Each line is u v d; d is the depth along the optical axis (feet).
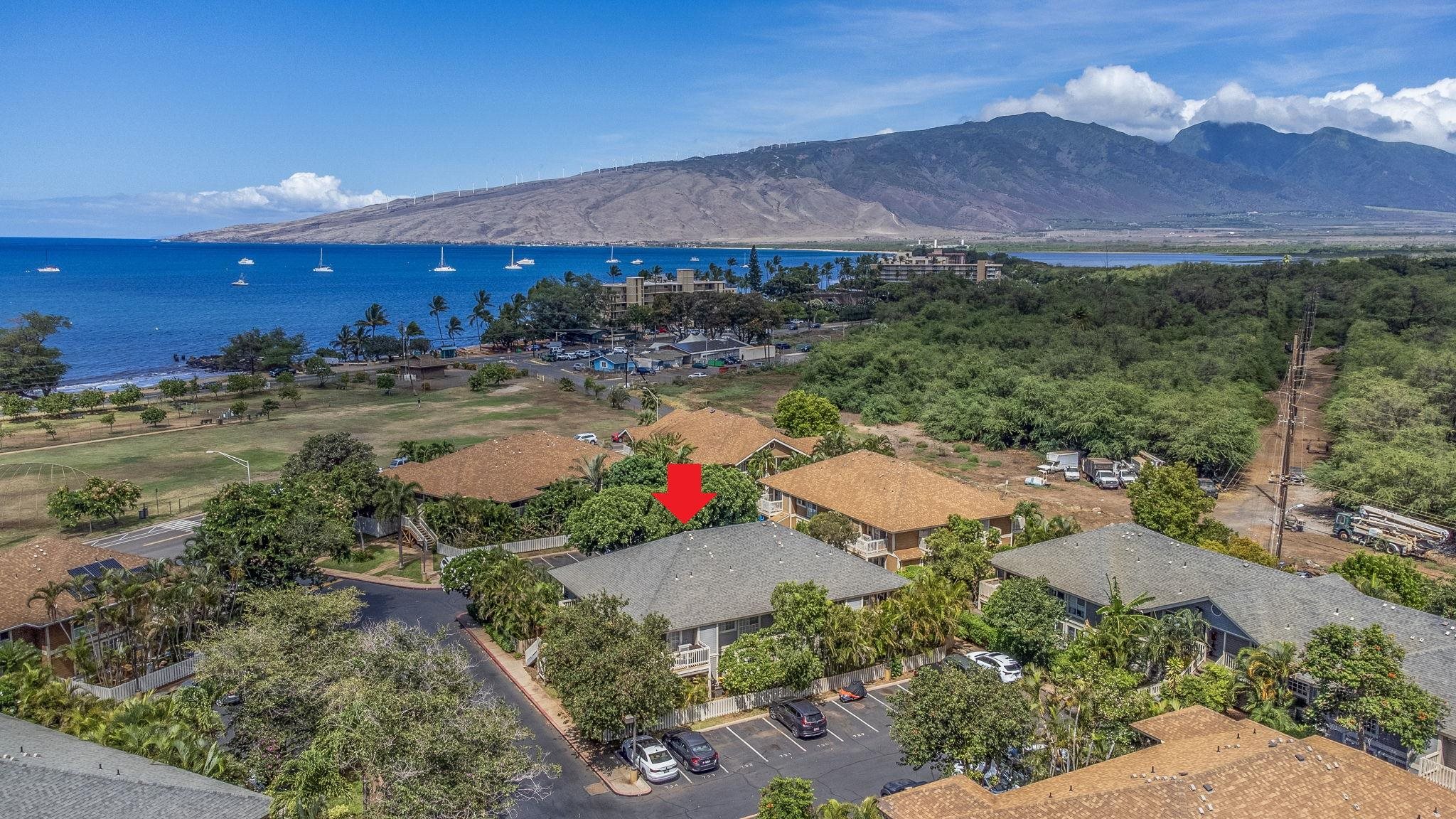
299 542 191.31
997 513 212.43
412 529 236.43
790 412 335.26
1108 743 116.78
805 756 136.46
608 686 129.29
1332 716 126.62
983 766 118.11
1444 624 143.02
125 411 441.27
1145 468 250.16
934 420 385.09
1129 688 132.67
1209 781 95.86
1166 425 322.75
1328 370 469.98
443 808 96.37
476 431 393.50
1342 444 299.38
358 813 103.65
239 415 418.10
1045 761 116.98
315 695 119.34
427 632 181.68
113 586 154.40
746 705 152.15
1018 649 160.25
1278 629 145.89
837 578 171.83
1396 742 123.03
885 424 411.34
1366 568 181.47
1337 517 256.93
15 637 158.20
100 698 134.72
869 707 152.56
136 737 107.14
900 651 164.55
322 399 479.82
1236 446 310.86
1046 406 354.74
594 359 607.78
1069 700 122.21
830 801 113.60
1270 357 465.88
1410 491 253.65
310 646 127.85
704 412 312.29
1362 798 95.40
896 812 97.14
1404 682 119.75
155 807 85.40
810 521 213.87
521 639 170.60
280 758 119.55
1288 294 576.20
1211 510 246.06
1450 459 263.08
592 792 126.11
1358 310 521.65
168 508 273.95
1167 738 113.70
